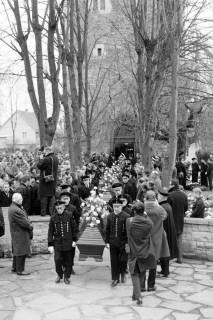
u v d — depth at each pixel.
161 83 13.81
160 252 8.61
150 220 7.58
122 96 24.83
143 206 7.61
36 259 10.65
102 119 26.73
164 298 7.85
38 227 11.06
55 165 11.20
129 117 26.00
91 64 27.73
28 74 13.70
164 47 12.88
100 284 8.67
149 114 13.77
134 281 7.58
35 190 11.60
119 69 22.70
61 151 27.36
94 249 9.12
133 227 7.50
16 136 82.38
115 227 8.47
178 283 8.70
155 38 13.12
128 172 15.35
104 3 29.39
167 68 13.70
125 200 8.61
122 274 8.75
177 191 10.27
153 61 13.23
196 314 7.12
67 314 7.15
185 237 10.72
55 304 7.61
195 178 25.25
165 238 8.76
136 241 7.50
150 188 10.41
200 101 20.81
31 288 8.46
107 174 18.41
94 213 9.15
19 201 9.33
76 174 13.36
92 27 29.16
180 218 10.18
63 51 14.62
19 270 9.32
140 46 13.45
